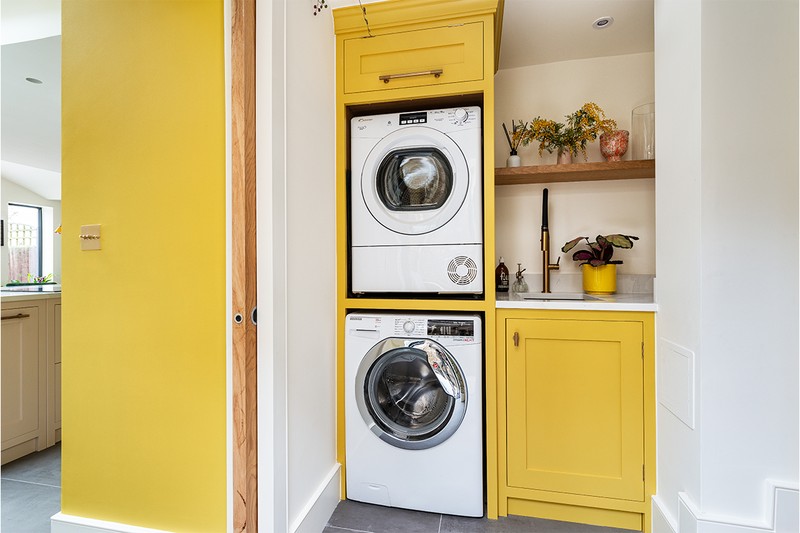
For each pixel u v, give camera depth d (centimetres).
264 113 130
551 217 230
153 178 138
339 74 185
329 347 177
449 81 174
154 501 138
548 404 168
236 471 126
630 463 160
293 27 145
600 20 193
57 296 239
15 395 214
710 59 123
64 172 146
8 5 168
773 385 121
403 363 178
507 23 195
